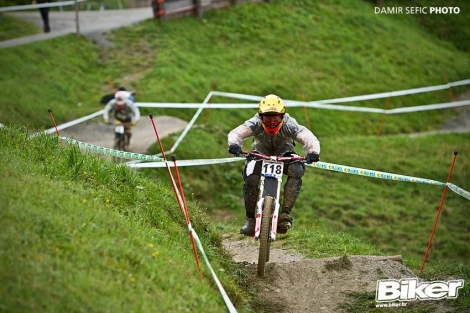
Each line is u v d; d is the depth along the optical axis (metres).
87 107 24.94
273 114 9.29
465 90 37.16
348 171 10.95
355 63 34.91
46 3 30.45
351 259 10.23
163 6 32.94
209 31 33.59
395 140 28.17
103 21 33.69
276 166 9.20
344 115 30.25
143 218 8.73
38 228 6.84
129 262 7.14
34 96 24.08
